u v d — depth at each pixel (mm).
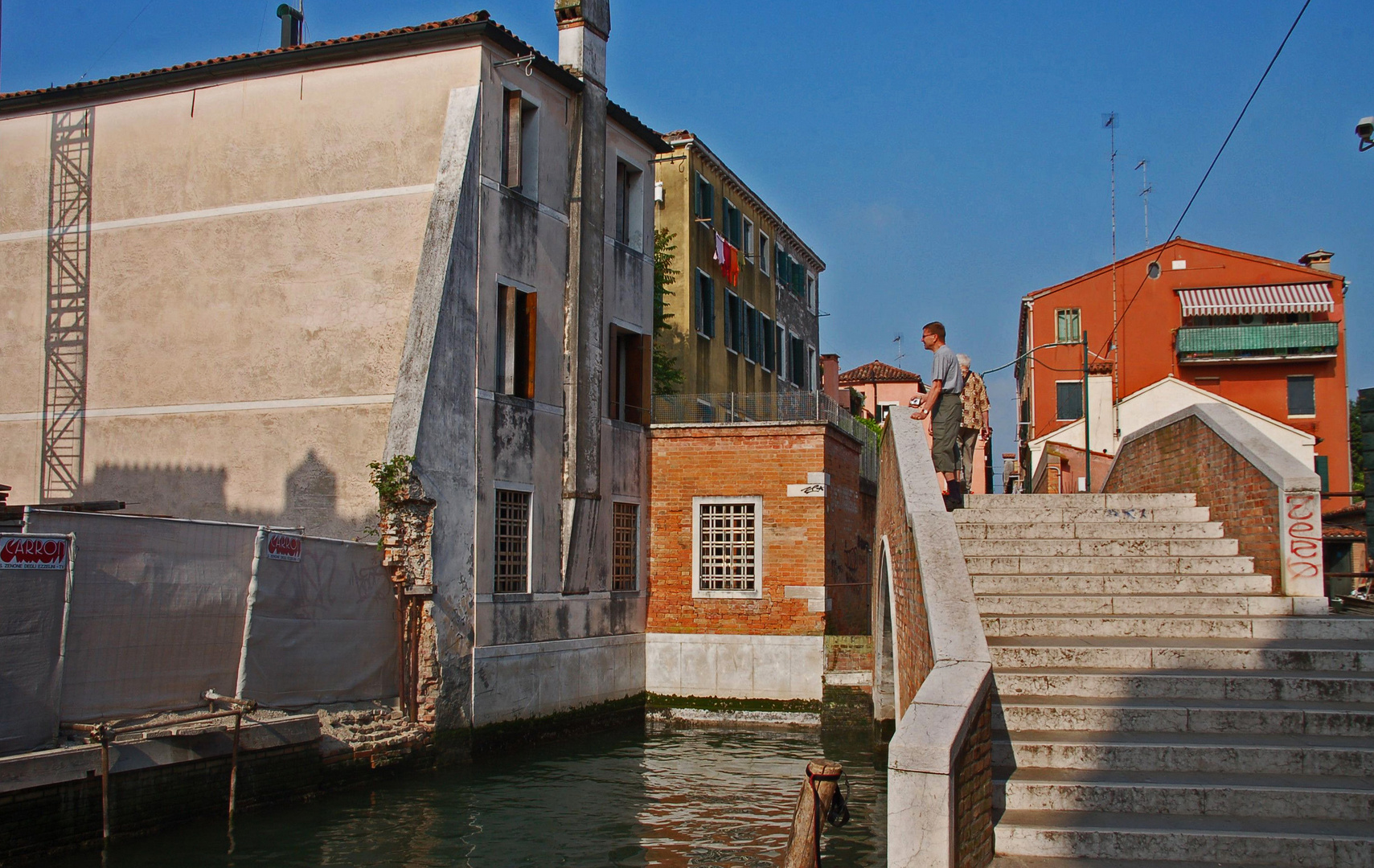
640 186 21953
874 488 25766
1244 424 11906
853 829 11852
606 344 20266
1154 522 11992
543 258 18562
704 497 21109
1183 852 6984
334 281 17406
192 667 12008
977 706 7039
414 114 17281
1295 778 7621
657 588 21203
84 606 10719
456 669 15875
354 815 12414
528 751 17141
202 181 18500
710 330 33250
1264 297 42219
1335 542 27359
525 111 18531
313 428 17234
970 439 14039
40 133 19672
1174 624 9805
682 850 11117
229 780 11922
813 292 46344
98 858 10102
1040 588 10906
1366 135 12727
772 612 20547
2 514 12766
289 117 18031
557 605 18438
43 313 19297
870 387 55344
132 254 18812
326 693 14109
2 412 19312
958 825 6418
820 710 19922
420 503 15438
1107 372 38438
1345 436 41781
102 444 18594
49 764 9914
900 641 11148
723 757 16750
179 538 11867
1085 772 7836
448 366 16047
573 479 18781
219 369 18000
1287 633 9688
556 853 10984
